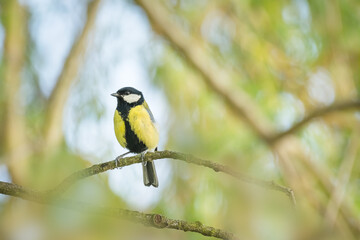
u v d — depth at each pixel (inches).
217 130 462.0
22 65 449.1
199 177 411.8
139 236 361.1
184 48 462.6
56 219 362.0
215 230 183.9
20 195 195.8
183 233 358.9
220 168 203.0
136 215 185.8
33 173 409.1
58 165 396.8
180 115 453.4
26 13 451.5
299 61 487.2
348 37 478.6
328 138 480.1
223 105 480.4
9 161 422.0
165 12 465.1
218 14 491.8
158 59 459.8
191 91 465.1
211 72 468.4
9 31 438.3
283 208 423.2
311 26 481.1
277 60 489.7
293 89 490.3
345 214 454.9
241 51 492.1
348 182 470.0
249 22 488.1
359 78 507.8
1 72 436.5
